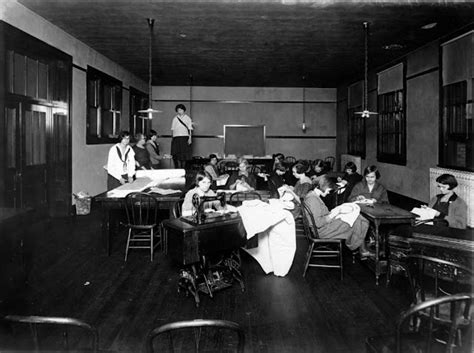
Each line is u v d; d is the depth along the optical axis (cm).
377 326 322
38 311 345
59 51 655
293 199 559
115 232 602
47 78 654
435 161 729
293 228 439
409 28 648
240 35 709
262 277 439
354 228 442
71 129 706
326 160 1388
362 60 923
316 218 443
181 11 577
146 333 309
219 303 367
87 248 538
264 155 1393
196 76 1180
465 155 647
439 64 703
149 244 555
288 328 319
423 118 772
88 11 577
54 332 308
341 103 1344
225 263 409
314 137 1403
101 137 857
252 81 1270
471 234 312
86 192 767
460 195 590
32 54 597
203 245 363
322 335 307
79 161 746
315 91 1396
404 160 856
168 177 679
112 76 946
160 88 1370
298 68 1040
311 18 604
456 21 606
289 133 1400
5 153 508
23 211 340
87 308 354
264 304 365
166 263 480
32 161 604
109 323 325
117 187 591
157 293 389
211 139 1389
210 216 397
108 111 938
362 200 485
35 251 522
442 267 256
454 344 224
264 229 413
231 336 304
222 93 1384
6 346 247
